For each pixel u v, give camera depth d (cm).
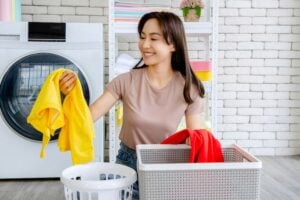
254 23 306
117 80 136
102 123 242
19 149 238
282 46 310
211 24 228
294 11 307
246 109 316
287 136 320
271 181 248
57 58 234
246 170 88
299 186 239
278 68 312
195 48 304
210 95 252
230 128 317
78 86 118
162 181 87
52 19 291
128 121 134
